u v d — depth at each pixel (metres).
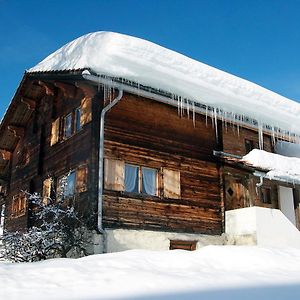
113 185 10.83
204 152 13.26
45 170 13.70
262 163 13.37
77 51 11.97
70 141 12.24
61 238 10.62
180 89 12.36
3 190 18.19
